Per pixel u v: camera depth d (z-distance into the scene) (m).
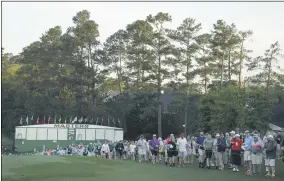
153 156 25.58
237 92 41.91
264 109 40.84
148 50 59.16
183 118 60.12
